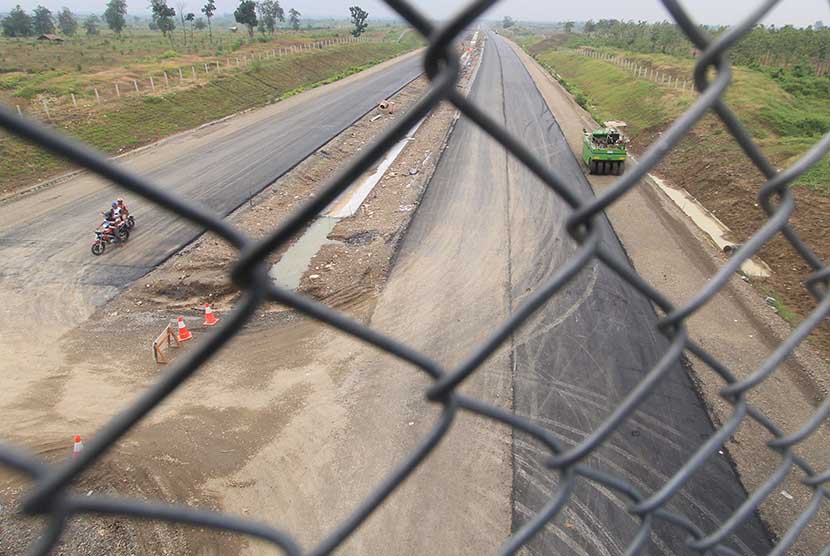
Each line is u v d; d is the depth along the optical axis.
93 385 9.31
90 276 12.67
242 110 31.58
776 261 13.59
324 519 6.94
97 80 29.83
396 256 13.84
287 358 9.88
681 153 22.36
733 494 7.20
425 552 6.47
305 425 8.37
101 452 0.92
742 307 11.47
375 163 1.02
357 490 7.32
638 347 10.16
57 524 0.90
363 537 6.62
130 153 22.38
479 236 14.87
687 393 8.97
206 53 48.06
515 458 7.71
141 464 7.63
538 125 27.70
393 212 16.38
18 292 12.02
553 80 44.69
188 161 21.44
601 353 10.01
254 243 0.98
